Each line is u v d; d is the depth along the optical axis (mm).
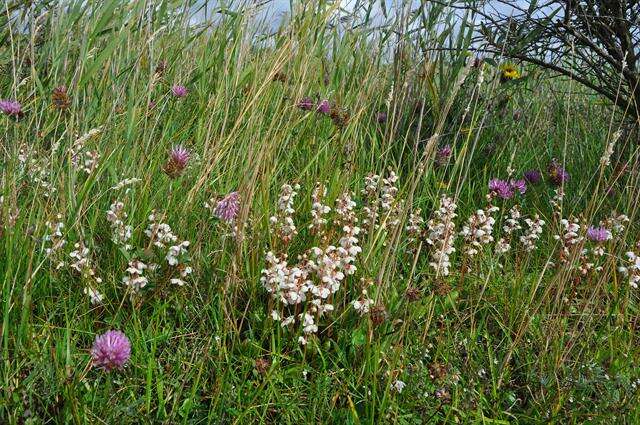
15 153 999
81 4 1307
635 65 1419
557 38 1453
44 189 1030
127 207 1050
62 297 908
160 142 1209
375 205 1006
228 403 807
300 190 1206
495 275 1093
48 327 833
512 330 995
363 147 1321
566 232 1094
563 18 1398
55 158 1051
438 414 842
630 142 1380
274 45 1413
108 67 1251
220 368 832
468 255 1091
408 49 1485
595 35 1435
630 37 1382
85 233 1000
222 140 1199
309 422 809
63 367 786
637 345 997
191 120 1329
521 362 952
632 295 1087
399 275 1026
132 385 794
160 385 788
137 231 1006
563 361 906
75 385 736
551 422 838
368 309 888
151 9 1338
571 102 1732
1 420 714
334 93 1458
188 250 997
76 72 1152
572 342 927
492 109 1517
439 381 854
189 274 954
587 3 1384
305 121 1348
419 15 1470
